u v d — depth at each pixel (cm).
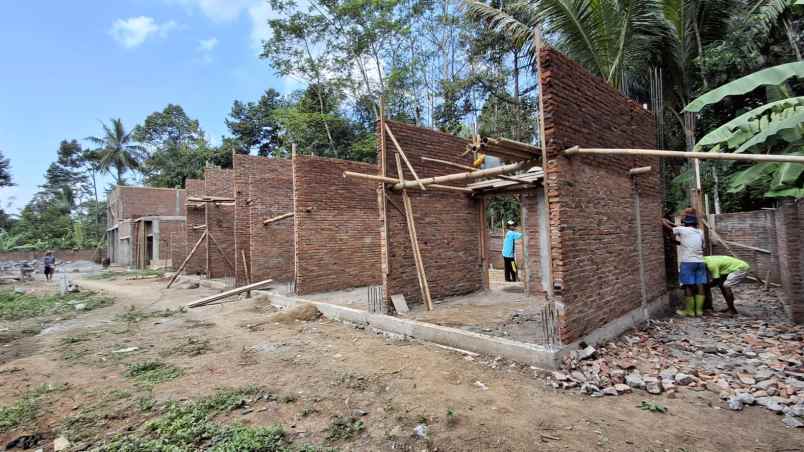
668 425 361
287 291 1172
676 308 837
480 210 1045
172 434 366
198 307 1085
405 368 532
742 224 1066
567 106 544
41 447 363
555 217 519
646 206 780
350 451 336
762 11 980
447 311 807
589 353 520
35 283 1961
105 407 436
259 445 336
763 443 328
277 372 536
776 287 941
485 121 1839
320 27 2228
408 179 861
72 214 5581
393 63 2264
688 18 1060
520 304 870
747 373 470
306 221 1118
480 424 372
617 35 1005
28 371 576
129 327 859
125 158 4466
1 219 4725
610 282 629
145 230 2847
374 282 1282
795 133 662
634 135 741
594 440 339
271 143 3550
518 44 1127
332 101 2503
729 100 1143
